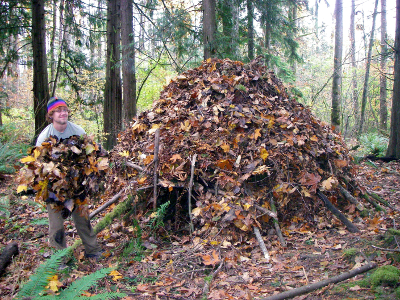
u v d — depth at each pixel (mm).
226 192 3650
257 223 3455
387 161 8406
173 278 2826
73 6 11656
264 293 2520
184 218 3873
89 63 13133
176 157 3734
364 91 13602
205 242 3328
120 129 9477
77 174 2992
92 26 13617
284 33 13328
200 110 4141
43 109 9195
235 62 4602
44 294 2314
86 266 3027
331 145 4609
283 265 2961
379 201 4652
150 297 2545
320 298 2365
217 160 3801
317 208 3986
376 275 2418
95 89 12570
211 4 8523
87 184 3062
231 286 2658
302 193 3889
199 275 2879
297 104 4777
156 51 10961
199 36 9711
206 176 3789
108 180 4203
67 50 12273
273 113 4277
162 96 4707
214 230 3498
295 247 3367
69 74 12953
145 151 4098
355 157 7918
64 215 3045
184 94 4488
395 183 6070
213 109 4059
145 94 15922
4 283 2705
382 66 15750
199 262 3053
